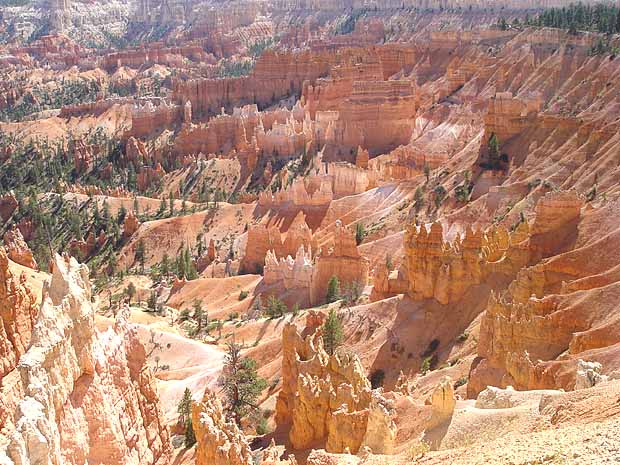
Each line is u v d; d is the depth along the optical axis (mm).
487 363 65812
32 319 60750
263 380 79750
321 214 157125
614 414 32625
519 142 135500
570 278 73812
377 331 86688
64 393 36938
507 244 87500
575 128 128000
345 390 54000
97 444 38750
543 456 28672
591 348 58812
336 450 47969
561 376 54250
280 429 62438
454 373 69375
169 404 84688
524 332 64812
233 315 122750
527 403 42688
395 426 44969
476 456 32750
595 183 110125
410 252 88312
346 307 99062
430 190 141250
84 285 41844
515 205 116688
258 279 134875
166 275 153625
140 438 44469
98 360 41188
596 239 78125
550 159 126000
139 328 107938
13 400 51938
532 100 139125
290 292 124625
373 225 143500
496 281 83188
